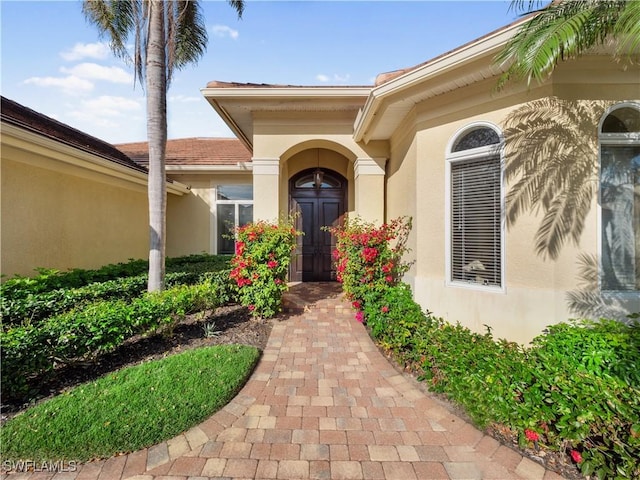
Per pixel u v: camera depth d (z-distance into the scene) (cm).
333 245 999
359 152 776
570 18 324
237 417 311
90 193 772
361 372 410
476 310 507
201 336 521
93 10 669
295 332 560
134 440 266
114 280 632
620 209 452
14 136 514
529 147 456
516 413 252
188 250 1153
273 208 753
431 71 472
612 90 437
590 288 437
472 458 259
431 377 362
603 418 222
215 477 241
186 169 1103
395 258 665
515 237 470
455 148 541
